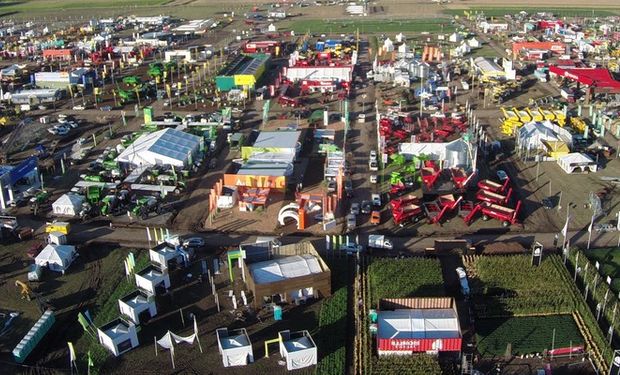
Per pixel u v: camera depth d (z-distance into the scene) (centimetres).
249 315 4734
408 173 7269
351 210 6309
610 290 4866
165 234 5962
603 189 6794
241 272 5303
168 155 7488
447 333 4322
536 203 6500
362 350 4309
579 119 8981
